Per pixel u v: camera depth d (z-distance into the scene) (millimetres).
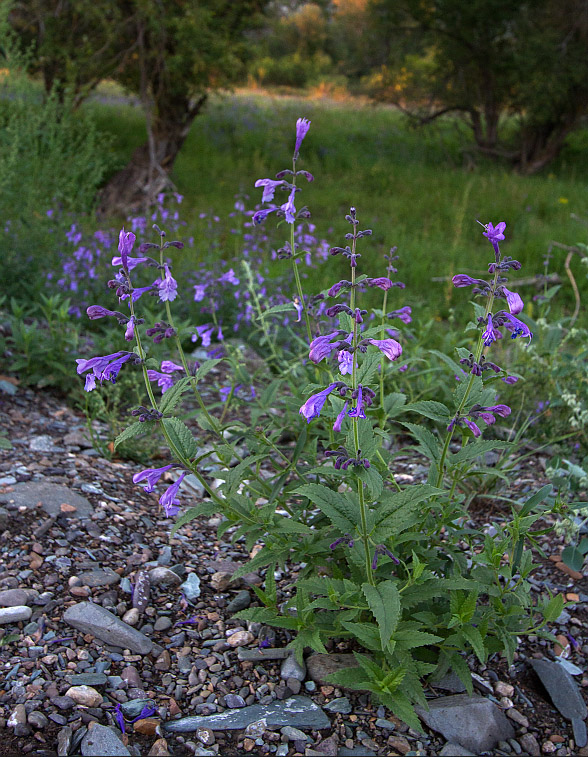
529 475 4164
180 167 14688
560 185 14211
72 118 11258
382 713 2477
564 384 4629
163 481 4074
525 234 10766
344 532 2287
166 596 3018
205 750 2283
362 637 2359
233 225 10695
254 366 5816
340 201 13258
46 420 4605
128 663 2627
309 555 2758
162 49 12297
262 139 17781
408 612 2604
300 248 8070
